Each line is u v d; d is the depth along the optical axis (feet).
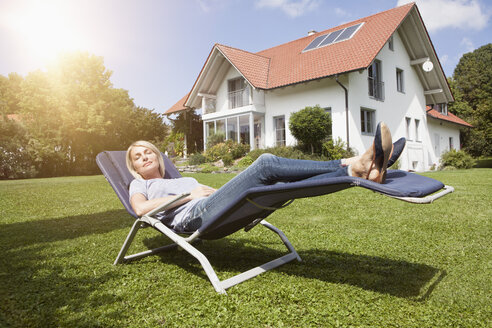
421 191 6.01
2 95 112.78
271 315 6.46
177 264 9.78
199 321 6.27
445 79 61.31
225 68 62.90
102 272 9.08
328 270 8.94
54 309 6.86
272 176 7.71
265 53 68.80
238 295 7.40
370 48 45.52
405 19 54.19
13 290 7.84
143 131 102.58
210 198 8.37
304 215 16.46
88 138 75.77
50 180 47.32
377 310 6.63
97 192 28.66
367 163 6.86
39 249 11.46
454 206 17.79
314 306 6.84
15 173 64.03
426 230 13.00
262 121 57.82
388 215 15.92
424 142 64.08
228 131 63.46
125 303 7.16
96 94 78.59
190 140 74.43
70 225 15.61
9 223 16.30
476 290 7.56
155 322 6.31
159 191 9.84
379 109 51.98
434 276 8.41
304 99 51.24
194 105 68.85
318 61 50.93
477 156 99.19
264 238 12.46
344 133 46.62
